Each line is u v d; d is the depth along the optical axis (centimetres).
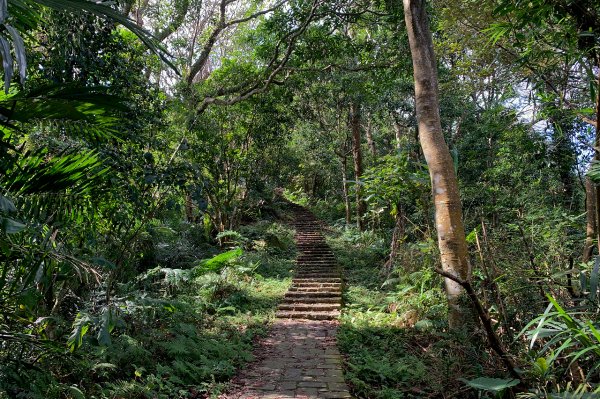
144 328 562
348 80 1392
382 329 679
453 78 1012
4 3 129
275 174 1766
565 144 671
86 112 214
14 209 181
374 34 1341
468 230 748
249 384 487
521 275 378
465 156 1128
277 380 498
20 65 132
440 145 578
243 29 1384
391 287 977
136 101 595
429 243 742
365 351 593
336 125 1994
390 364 535
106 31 536
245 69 1253
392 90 1398
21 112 202
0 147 218
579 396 235
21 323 297
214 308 805
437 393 409
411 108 1404
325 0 1037
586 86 471
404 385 475
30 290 273
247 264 1178
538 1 303
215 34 1118
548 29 367
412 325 663
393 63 1148
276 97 1366
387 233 1441
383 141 2198
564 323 259
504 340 364
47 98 201
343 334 674
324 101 1773
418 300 700
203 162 1262
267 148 1600
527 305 370
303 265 1288
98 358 435
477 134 1112
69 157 238
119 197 480
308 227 2036
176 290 827
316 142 1975
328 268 1235
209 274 935
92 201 305
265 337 693
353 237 1688
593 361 302
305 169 2681
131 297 437
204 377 492
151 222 695
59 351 295
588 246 393
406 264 868
